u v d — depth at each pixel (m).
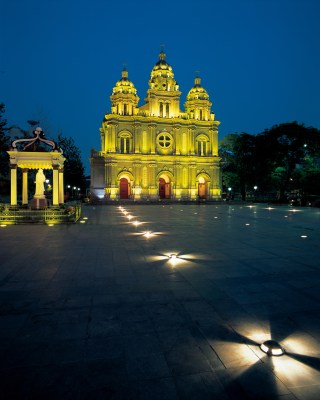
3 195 54.88
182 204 58.03
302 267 9.42
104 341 4.94
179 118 62.69
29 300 6.72
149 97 62.28
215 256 10.98
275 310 6.16
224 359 4.43
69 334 5.17
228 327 5.42
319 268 9.30
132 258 10.68
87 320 5.71
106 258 10.68
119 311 6.12
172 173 62.44
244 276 8.49
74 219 22.14
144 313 6.02
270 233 16.92
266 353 4.57
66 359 4.43
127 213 33.38
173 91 63.25
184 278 8.30
